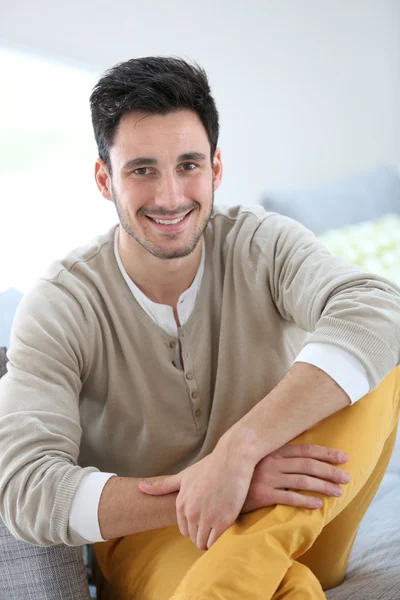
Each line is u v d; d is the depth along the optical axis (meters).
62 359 1.37
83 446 1.51
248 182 3.34
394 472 1.83
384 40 3.48
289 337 1.54
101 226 3.10
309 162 3.44
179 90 1.33
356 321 1.26
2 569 1.32
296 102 3.36
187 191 1.38
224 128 3.25
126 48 2.98
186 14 3.06
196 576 1.11
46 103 2.96
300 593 1.12
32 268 3.04
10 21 2.79
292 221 1.55
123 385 1.46
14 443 1.27
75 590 1.32
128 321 1.46
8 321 1.81
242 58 3.21
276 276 1.47
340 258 1.42
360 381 1.24
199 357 1.48
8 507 1.26
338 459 1.21
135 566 1.37
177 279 1.45
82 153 3.03
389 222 3.03
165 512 1.22
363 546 1.54
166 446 1.48
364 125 3.53
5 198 3.00
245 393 1.49
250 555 1.11
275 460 1.22
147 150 1.34
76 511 1.23
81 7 2.88
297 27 3.29
